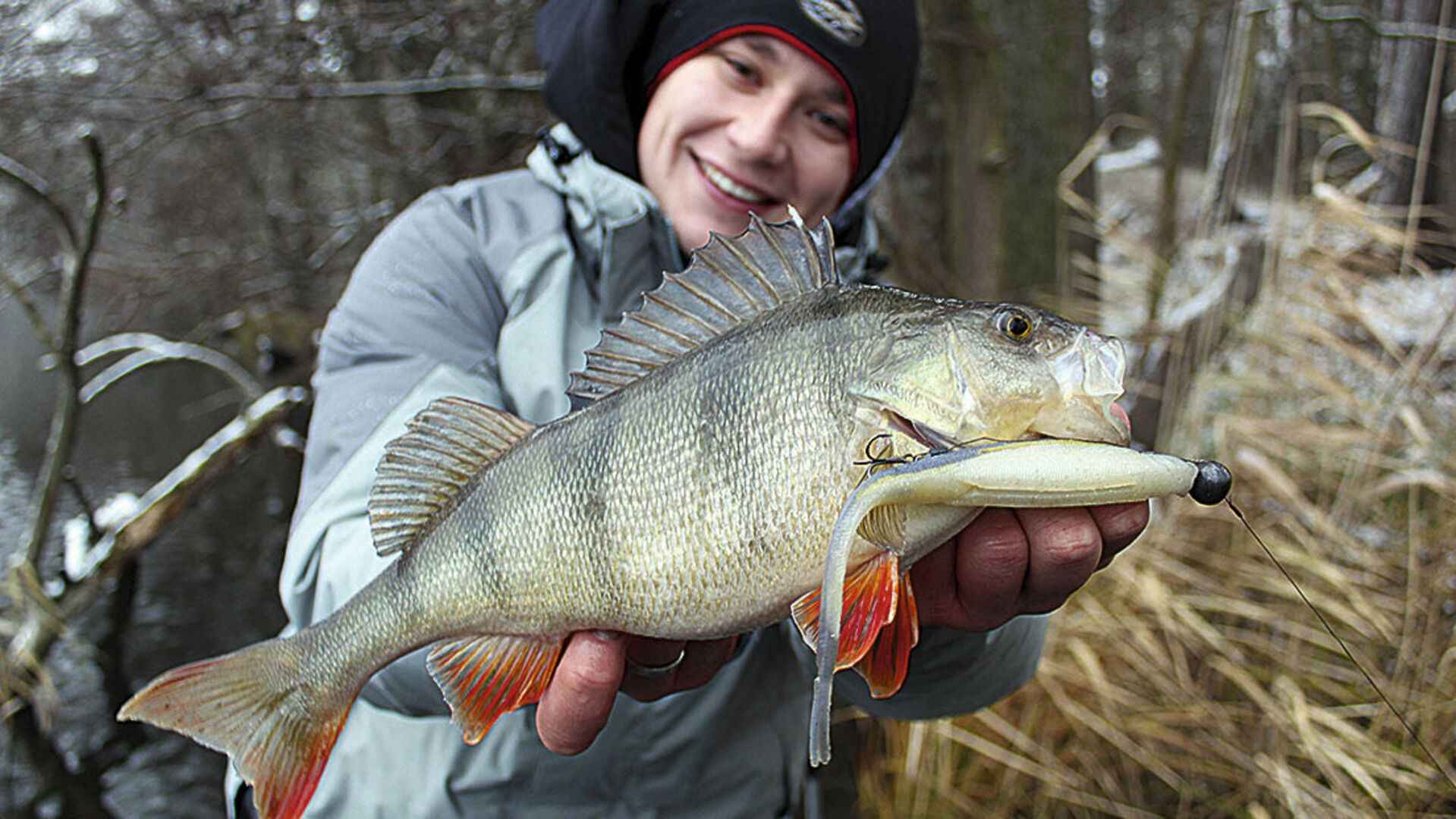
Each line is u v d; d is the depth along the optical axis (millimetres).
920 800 984
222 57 1563
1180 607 919
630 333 463
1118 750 943
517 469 450
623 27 637
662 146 647
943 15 1284
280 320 2273
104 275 2205
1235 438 1009
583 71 648
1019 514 412
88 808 1162
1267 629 941
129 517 1396
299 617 540
